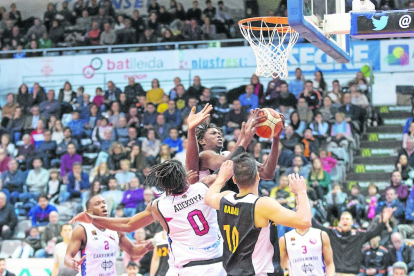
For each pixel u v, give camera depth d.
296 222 3.63
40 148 13.39
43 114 14.48
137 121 13.46
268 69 5.77
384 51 13.63
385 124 13.38
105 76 15.15
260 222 3.77
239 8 15.85
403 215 9.79
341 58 5.85
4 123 14.62
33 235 10.81
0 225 11.43
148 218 4.61
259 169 4.58
